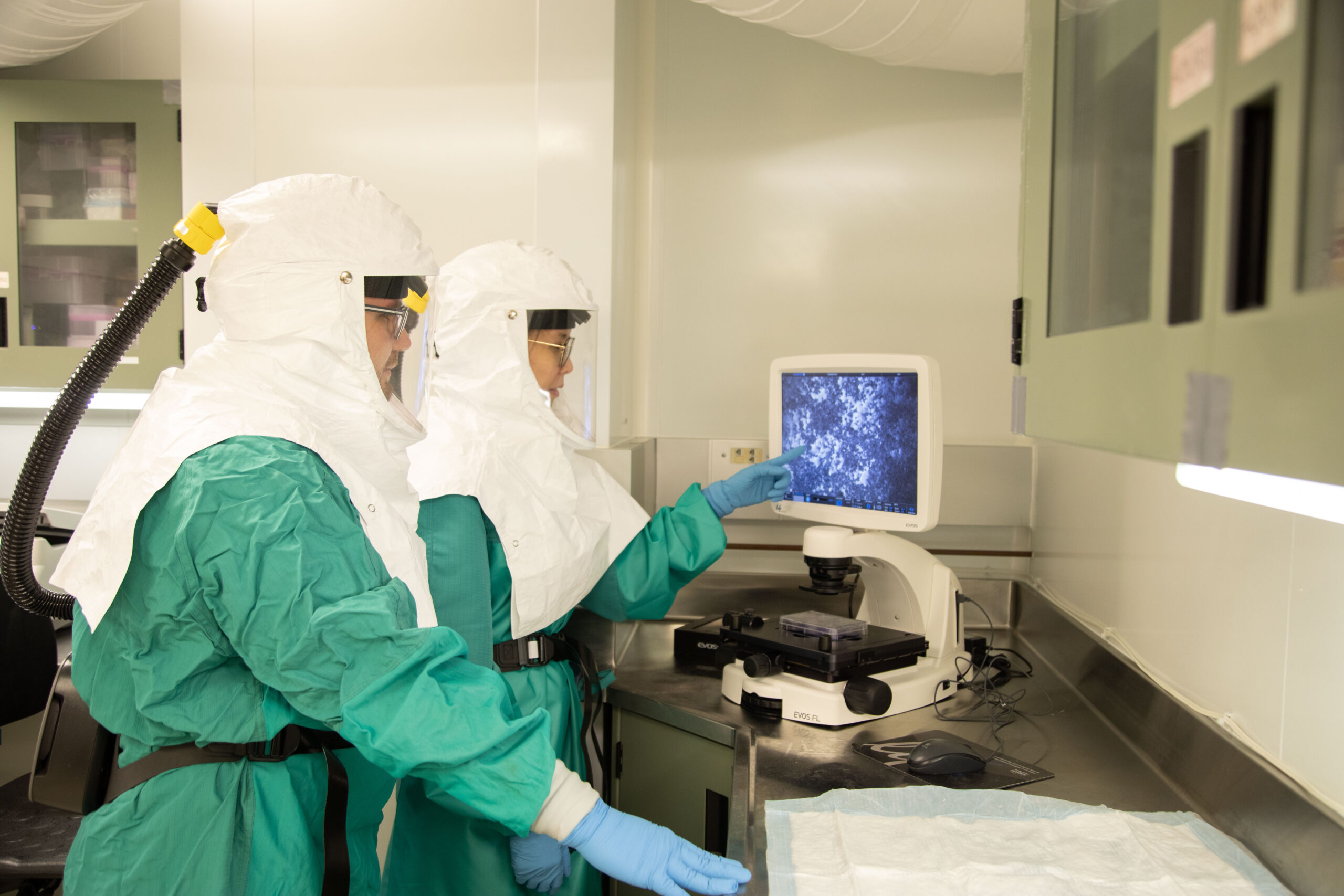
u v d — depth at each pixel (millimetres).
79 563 995
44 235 2289
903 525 1611
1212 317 518
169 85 2250
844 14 1641
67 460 2324
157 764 1007
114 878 989
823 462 1785
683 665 1896
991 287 2328
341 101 2014
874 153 2344
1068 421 773
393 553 1070
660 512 1808
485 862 1456
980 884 932
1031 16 929
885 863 977
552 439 1535
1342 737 904
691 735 1603
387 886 1529
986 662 1771
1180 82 567
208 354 1061
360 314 1072
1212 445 519
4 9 1710
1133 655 1503
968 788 1209
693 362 2428
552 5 1965
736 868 957
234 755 1003
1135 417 629
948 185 2328
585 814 948
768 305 2400
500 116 1994
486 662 1402
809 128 2361
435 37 2000
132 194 2291
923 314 2352
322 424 1066
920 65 1882
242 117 2025
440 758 886
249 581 890
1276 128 456
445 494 1396
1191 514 1293
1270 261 463
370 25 2006
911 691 1562
